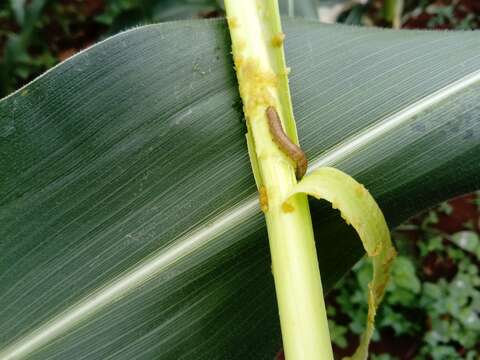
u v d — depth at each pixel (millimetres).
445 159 208
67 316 203
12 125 188
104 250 203
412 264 531
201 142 200
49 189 195
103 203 199
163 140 198
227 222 205
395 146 207
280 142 169
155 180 200
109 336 207
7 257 198
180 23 194
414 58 208
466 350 509
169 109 197
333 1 423
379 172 208
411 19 702
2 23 651
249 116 178
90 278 203
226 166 202
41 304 203
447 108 205
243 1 184
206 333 216
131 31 191
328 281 228
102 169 197
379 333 529
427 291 522
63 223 199
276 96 178
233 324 218
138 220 202
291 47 207
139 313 208
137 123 196
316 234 217
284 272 161
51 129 191
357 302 520
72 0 680
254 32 182
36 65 623
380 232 157
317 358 154
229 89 199
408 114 205
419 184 212
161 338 212
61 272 202
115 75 192
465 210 582
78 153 194
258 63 179
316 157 207
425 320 524
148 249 204
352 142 206
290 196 162
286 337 157
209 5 386
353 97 206
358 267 516
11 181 193
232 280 212
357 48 208
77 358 206
